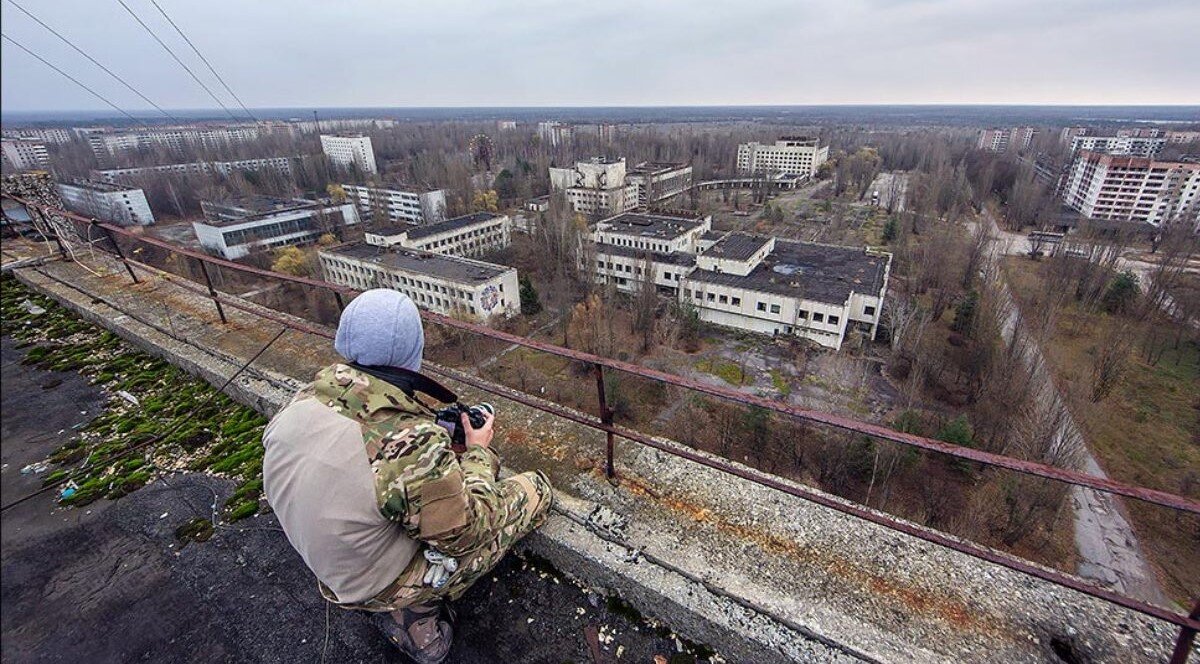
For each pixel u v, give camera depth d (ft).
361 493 4.75
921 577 7.02
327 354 12.94
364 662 6.32
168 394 12.04
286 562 7.66
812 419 5.70
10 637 6.55
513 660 6.40
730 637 6.44
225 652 6.45
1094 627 6.46
